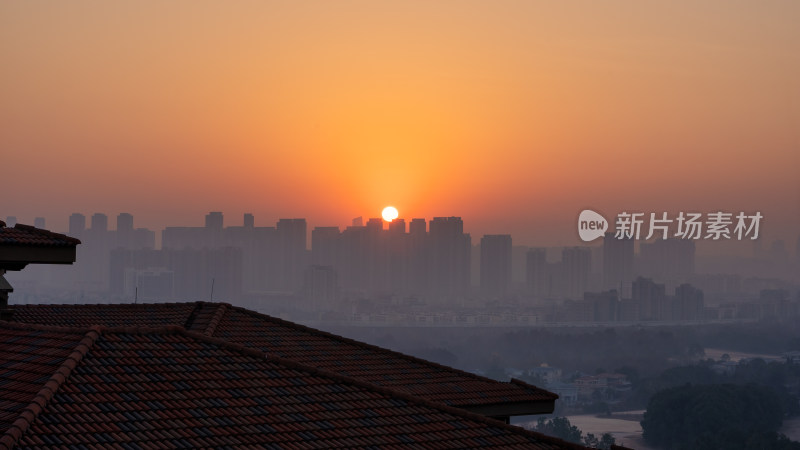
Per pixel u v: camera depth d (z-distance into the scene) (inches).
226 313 802.2
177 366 553.6
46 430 439.5
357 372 727.1
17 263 716.0
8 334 606.5
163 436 460.4
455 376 783.7
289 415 525.0
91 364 523.8
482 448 546.3
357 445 505.4
